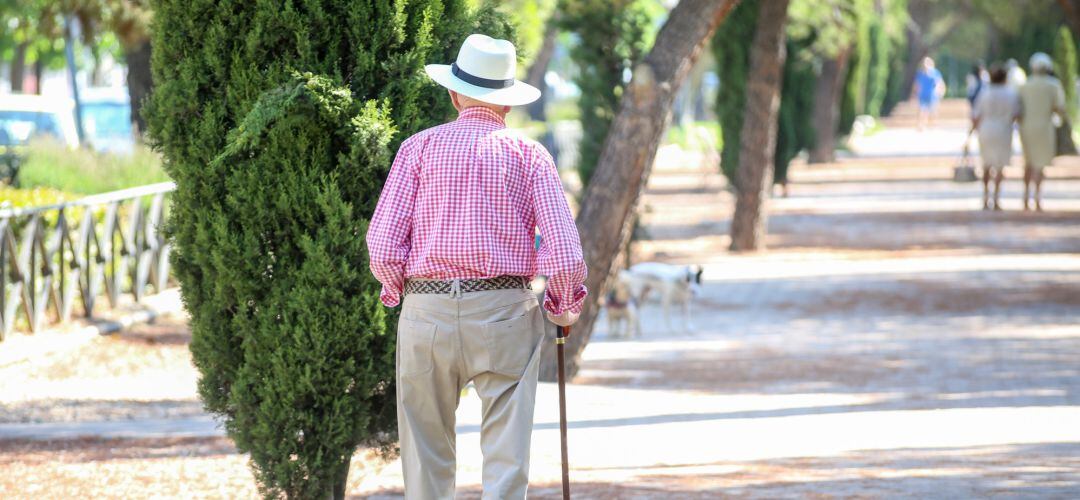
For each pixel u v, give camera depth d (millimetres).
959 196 58312
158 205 30984
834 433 17438
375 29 11344
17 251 26578
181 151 11492
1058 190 59406
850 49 80938
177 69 11422
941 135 113250
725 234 48188
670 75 23219
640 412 19484
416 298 10180
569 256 9859
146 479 14695
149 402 21031
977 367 23250
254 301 11492
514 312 10156
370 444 12289
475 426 18141
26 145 37281
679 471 14859
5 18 62656
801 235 46531
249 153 11352
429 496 10430
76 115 51062
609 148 23312
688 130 100188
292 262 11383
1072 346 25188
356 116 11109
